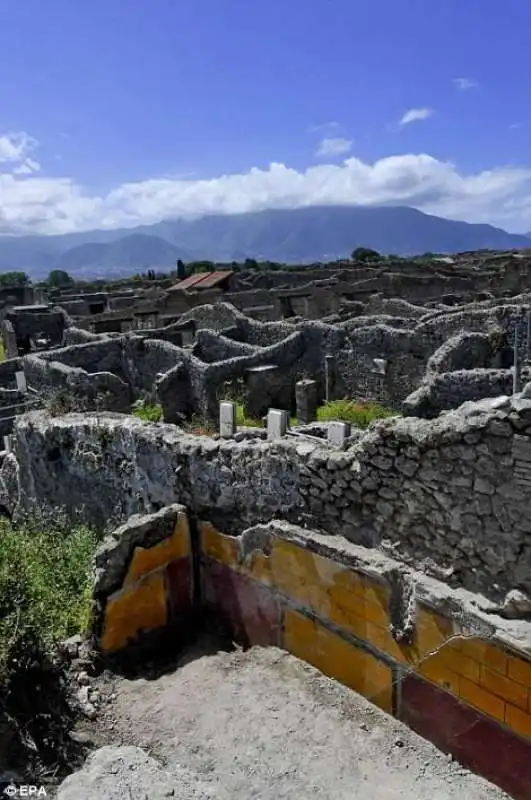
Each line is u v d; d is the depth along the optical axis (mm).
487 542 5957
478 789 5824
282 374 25000
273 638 7895
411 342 22297
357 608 6867
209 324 35000
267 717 6668
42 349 37312
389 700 6684
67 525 11773
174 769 5367
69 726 6496
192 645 8141
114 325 43031
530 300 25719
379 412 22234
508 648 5566
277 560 7684
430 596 6164
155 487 9453
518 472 5609
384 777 5902
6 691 6422
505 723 5734
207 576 8680
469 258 80438
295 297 46125
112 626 7766
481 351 19719
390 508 6691
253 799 5633
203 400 24125
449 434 5992
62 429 11484
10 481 14695
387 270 59844
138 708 6914
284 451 7637
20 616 6840
